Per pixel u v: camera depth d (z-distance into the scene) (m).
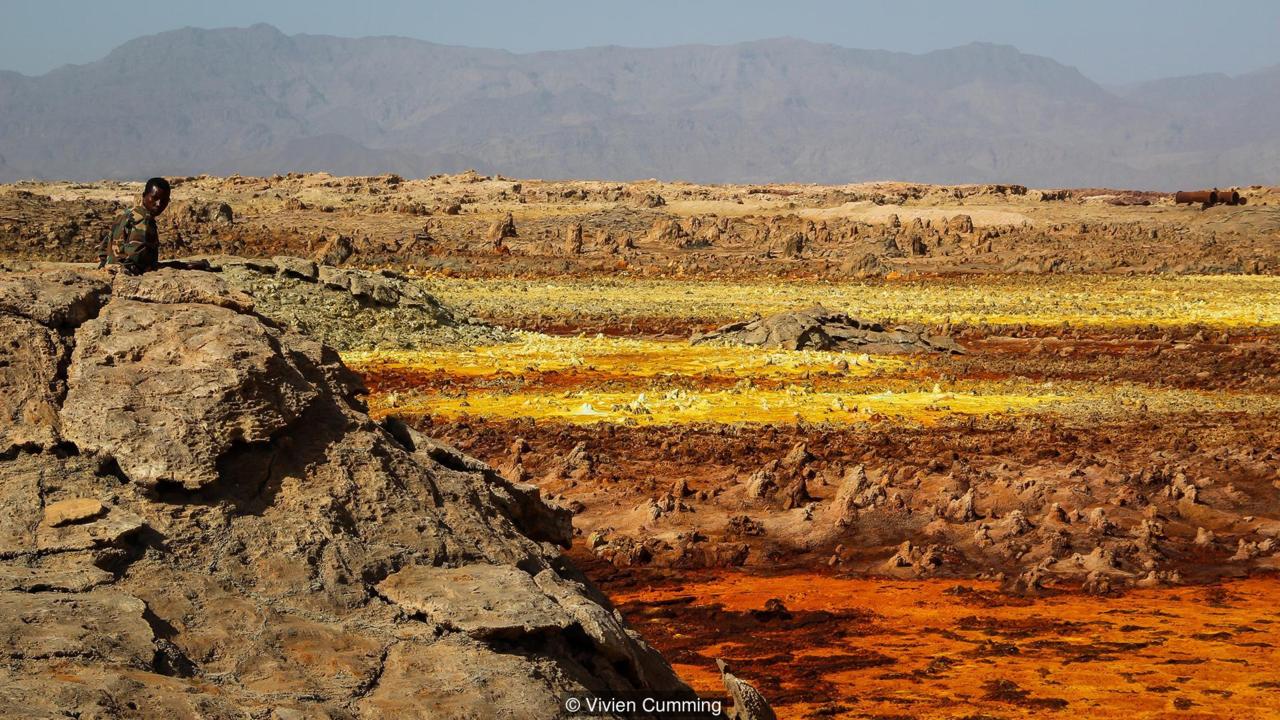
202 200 88.38
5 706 5.73
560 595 8.07
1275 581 17.53
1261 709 12.22
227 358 8.14
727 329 42.44
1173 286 65.38
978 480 21.05
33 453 7.71
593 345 40.44
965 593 16.84
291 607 7.22
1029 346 43.44
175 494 7.63
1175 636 14.83
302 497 7.90
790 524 19.45
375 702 6.55
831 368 36.78
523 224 92.81
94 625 6.51
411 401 29.75
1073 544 18.62
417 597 7.45
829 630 15.09
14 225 63.66
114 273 9.41
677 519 19.48
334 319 38.81
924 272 71.44
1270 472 21.97
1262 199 105.50
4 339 8.23
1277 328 48.12
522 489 10.01
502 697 6.74
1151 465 22.42
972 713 12.03
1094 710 12.17
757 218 100.94
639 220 96.31
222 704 6.23
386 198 106.88
